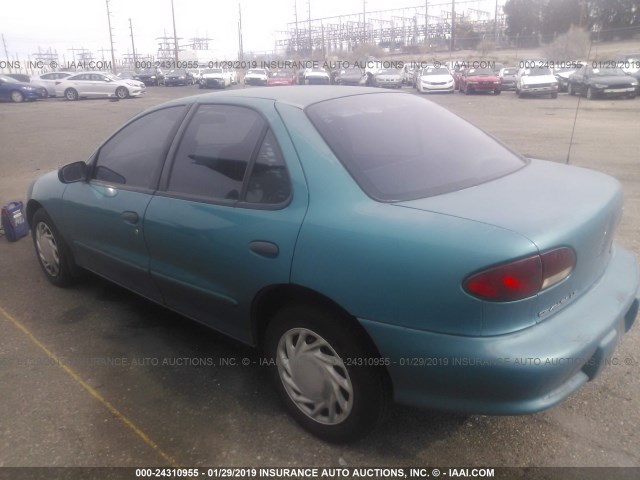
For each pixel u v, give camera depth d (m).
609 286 2.76
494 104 22.83
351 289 2.51
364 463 2.73
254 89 3.54
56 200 4.41
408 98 3.62
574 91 25.75
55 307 4.45
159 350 3.78
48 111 23.12
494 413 2.38
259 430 2.97
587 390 3.21
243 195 3.03
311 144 2.85
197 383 3.39
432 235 2.36
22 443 2.90
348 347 2.61
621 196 2.96
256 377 3.45
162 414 3.11
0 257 5.61
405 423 3.00
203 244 3.15
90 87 30.00
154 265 3.59
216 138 3.30
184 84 43.28
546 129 14.80
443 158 3.04
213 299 3.23
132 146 3.88
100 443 2.89
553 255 2.31
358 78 33.72
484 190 2.76
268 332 2.99
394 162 2.88
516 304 2.26
